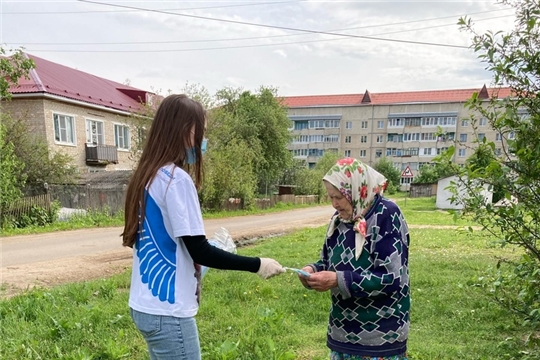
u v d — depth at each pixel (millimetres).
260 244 10523
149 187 1707
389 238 1819
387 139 61812
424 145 59562
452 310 4645
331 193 1895
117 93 28062
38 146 17031
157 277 1695
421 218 18688
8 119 16391
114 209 16828
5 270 7160
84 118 22344
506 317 4246
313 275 1852
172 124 1774
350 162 1894
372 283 1787
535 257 2836
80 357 3059
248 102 35469
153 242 1704
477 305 4762
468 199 2863
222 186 21531
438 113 58250
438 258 7945
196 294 1803
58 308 4355
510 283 3133
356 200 1848
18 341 3467
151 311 1684
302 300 5062
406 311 1910
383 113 61719
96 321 4016
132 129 21172
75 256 8617
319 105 65000
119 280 5844
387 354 1871
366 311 1878
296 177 38969
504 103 2680
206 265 1697
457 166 2881
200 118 1847
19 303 4586
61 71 24406
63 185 16812
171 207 1657
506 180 2633
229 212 22047
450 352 3480
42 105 19453
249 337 3531
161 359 1729
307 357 3410
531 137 2549
